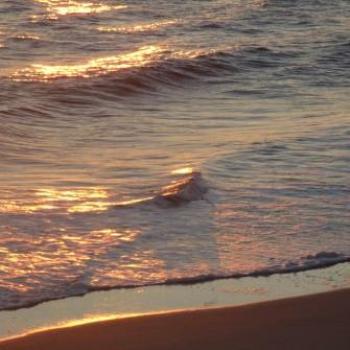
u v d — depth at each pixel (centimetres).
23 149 3881
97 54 7019
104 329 2034
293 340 1950
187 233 2761
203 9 10356
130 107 5078
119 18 9438
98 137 4184
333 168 3522
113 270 2464
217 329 2023
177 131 4344
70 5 10056
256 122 4584
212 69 6456
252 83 6019
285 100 5341
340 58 7100
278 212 2973
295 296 2255
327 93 5584
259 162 3600
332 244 2706
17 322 2120
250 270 2486
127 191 3200
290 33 8706
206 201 3058
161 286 2369
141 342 1966
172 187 3128
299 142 3950
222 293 2319
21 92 5056
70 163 3656
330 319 2066
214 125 4512
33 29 8112
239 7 10550
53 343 1966
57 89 5206
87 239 2680
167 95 5538
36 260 2506
